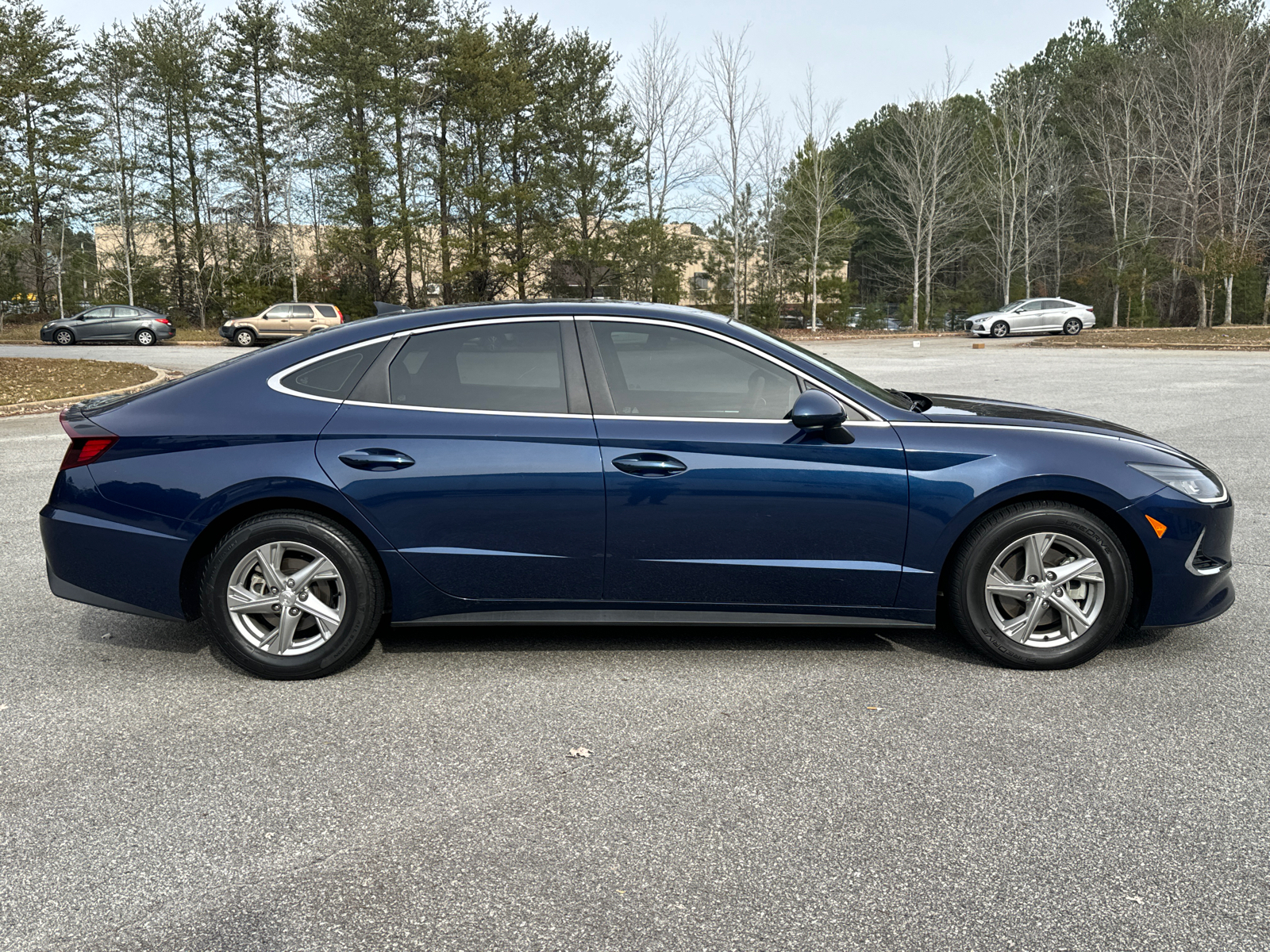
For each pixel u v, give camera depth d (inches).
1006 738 130.2
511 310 155.9
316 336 158.4
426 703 144.2
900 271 2583.7
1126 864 99.3
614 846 103.7
